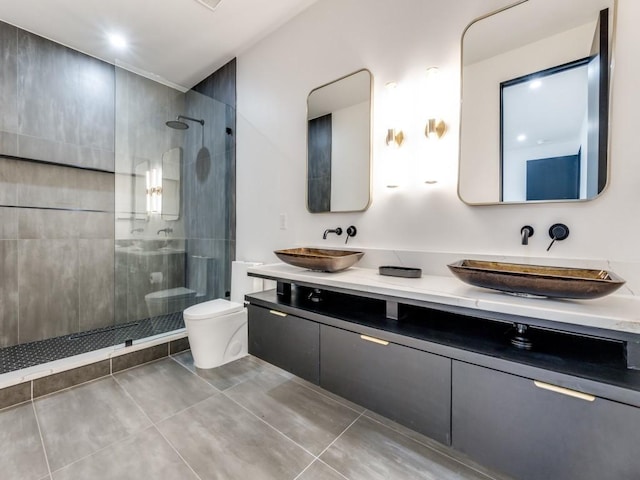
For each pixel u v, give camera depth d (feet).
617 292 3.90
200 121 9.48
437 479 3.99
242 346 7.79
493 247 4.91
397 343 4.05
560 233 4.33
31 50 7.94
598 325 2.85
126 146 8.67
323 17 7.02
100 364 6.69
